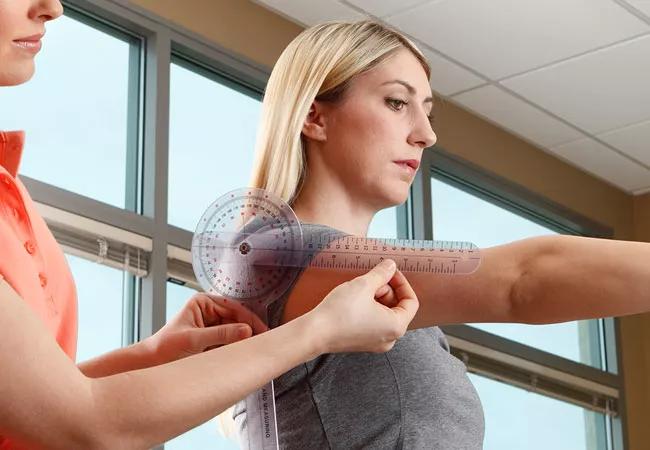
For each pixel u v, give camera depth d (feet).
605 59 17.04
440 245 4.30
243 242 4.41
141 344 4.51
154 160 13.75
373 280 3.88
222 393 3.43
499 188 18.99
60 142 12.96
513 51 16.87
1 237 3.77
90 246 12.76
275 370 3.55
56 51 13.24
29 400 3.27
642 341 21.61
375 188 5.09
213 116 14.93
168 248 13.55
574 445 19.58
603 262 4.07
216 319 4.54
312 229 4.52
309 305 4.36
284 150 5.09
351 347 3.78
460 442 4.65
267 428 4.45
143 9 14.21
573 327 20.38
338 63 5.13
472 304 4.22
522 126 19.24
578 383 19.75
